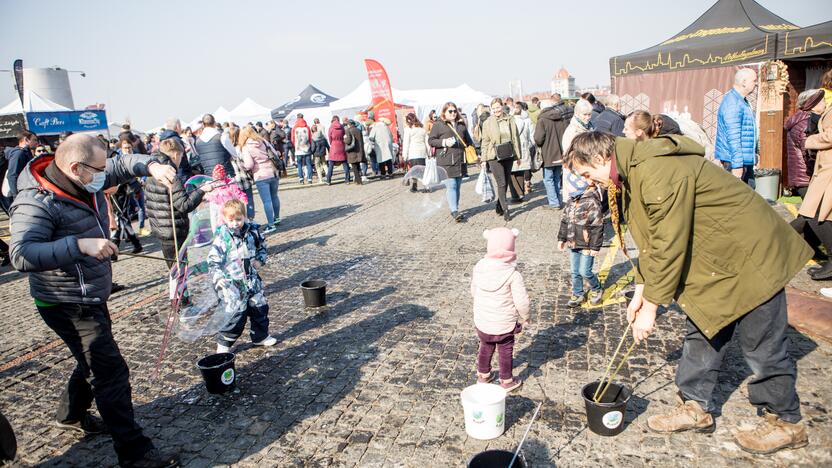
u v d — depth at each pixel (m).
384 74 16.58
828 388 3.14
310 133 14.98
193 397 3.65
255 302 4.20
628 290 4.96
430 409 3.30
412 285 5.62
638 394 3.27
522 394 3.38
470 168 16.25
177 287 5.00
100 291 2.83
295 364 4.03
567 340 4.08
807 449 2.65
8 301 6.29
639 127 4.57
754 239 2.41
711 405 2.89
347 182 14.70
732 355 3.62
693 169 2.41
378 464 2.83
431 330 4.45
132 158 3.27
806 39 7.64
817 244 5.22
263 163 8.81
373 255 6.93
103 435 3.29
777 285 2.43
